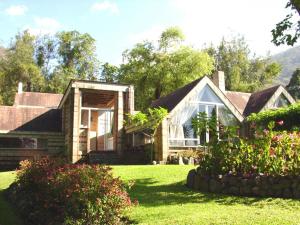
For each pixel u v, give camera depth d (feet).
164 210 29.96
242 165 38.04
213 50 207.72
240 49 207.10
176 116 81.76
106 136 102.73
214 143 40.91
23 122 98.12
